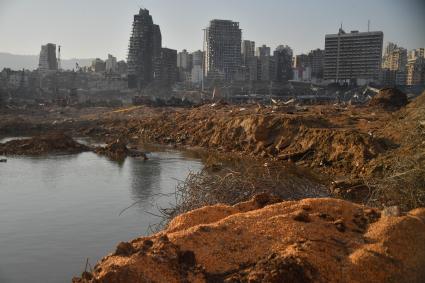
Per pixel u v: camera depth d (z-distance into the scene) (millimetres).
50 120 89438
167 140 62312
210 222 13703
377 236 11961
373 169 29812
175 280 10469
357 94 122125
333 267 10734
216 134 55781
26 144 52062
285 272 10242
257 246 11570
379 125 44656
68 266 17328
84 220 23375
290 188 19703
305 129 44344
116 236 20781
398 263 11227
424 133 24500
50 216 24156
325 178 33375
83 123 84688
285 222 12430
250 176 20000
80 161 44469
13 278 16203
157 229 20859
